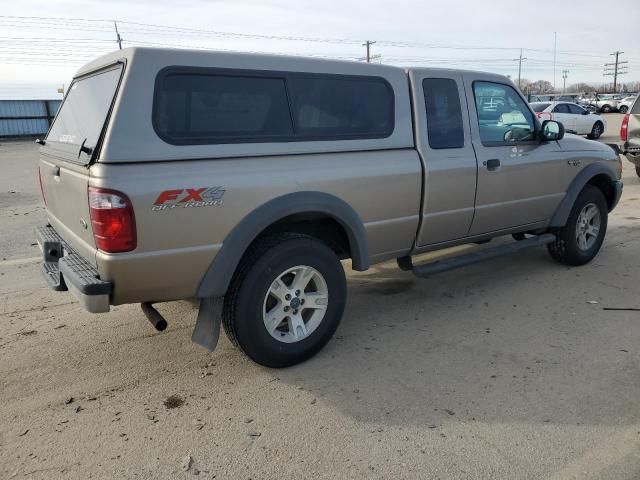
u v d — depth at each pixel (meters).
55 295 4.93
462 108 4.40
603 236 5.81
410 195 4.07
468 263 4.59
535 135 4.96
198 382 3.42
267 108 3.38
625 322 4.23
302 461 2.65
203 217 3.09
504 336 4.04
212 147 3.13
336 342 4.00
